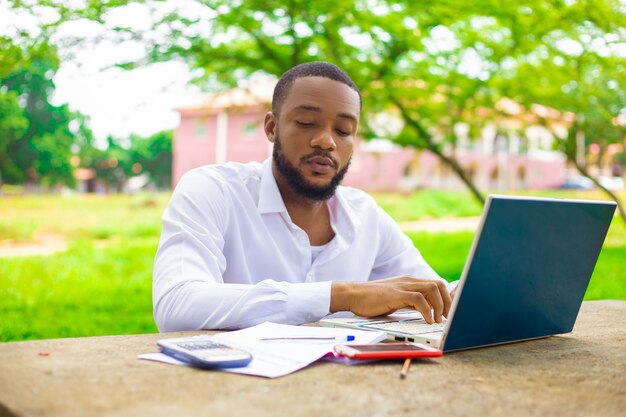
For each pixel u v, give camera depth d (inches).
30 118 1224.2
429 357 53.1
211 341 52.2
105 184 1526.8
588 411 41.0
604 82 263.1
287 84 78.5
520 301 59.0
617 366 53.5
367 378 46.4
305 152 76.4
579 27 229.1
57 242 587.8
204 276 69.5
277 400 40.3
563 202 58.4
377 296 66.3
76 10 189.6
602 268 355.3
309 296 65.7
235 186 82.0
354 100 77.7
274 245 82.4
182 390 41.6
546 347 60.8
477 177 1125.7
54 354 50.3
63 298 284.4
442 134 298.7
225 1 210.8
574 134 305.9
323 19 219.8
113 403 38.6
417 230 592.4
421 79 252.5
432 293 67.5
